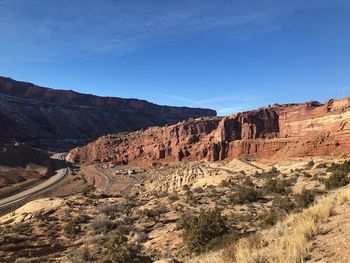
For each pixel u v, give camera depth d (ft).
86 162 625.82
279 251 29.37
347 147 345.10
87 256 81.46
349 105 406.00
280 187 138.00
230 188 170.50
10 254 92.89
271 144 445.37
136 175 483.10
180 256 69.82
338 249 26.78
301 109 460.14
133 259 72.33
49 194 338.54
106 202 166.30
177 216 113.80
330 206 40.19
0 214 260.42
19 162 466.70
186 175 356.38
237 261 32.78
